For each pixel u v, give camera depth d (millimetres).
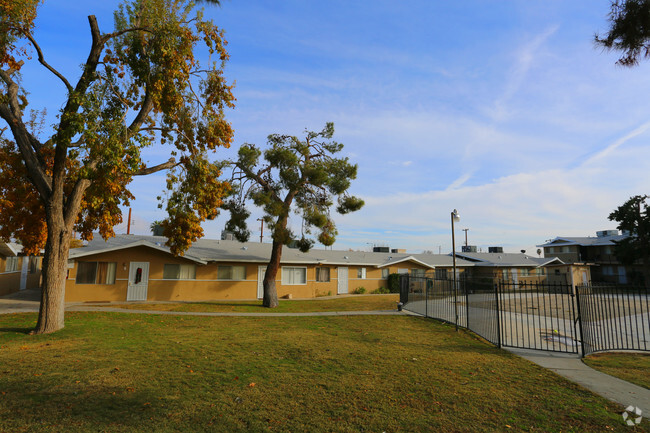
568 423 5141
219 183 16688
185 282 24938
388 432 4852
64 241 12492
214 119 15117
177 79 13570
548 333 12797
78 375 7121
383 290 34875
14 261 25188
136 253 23641
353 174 22484
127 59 13203
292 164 20828
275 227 20391
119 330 12477
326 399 6039
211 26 13984
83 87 12188
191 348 9742
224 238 34188
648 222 40625
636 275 49438
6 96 11797
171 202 15609
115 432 4711
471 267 43000
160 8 13148
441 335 12398
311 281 30172
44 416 5164
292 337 11633
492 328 13328
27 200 15258
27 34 11508
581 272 44406
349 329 13516
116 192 15148
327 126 22312
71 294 21812
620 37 5742
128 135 12195
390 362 8523
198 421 5098
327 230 22406
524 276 43219
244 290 26844
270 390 6438
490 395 6301
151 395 6082
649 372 7902
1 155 14555
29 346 9828
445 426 5043
